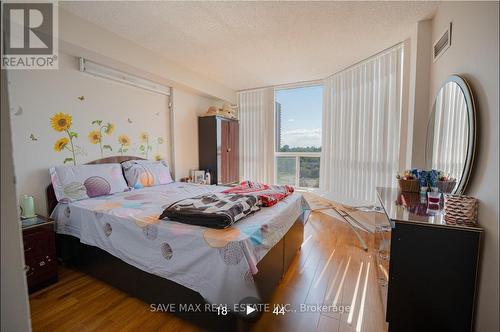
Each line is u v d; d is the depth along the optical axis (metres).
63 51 2.26
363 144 3.28
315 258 2.31
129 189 2.71
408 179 2.00
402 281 1.29
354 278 1.96
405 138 2.73
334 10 2.03
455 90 1.58
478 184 1.22
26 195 2.05
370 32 2.43
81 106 2.47
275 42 2.64
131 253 1.59
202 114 4.22
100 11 2.04
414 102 2.29
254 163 4.70
